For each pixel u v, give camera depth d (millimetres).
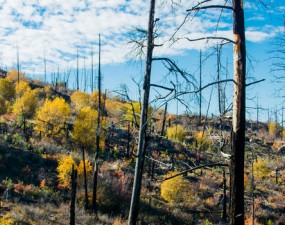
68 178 28906
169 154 39250
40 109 45250
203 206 31203
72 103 61188
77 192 28266
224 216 29141
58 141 39062
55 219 21203
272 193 35781
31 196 25359
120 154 39625
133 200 8539
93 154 37875
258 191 35906
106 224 23281
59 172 31156
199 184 34781
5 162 29953
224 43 5656
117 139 43625
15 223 17969
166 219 27359
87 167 29812
